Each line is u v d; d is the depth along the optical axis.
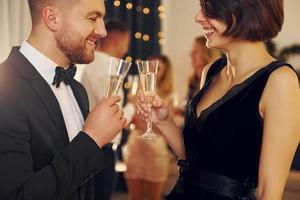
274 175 1.52
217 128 1.69
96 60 3.54
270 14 1.63
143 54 6.76
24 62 1.59
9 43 2.87
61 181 1.46
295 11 6.71
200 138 1.74
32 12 1.62
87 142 1.53
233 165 1.67
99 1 1.63
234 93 1.66
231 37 1.68
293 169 5.33
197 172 1.75
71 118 1.73
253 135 1.63
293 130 1.53
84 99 1.86
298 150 5.36
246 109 1.63
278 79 1.56
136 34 6.70
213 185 1.70
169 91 5.00
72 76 1.75
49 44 1.63
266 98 1.58
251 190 1.68
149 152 4.75
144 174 4.78
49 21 1.60
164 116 2.04
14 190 1.42
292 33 6.72
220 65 1.91
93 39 1.65
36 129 1.52
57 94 1.69
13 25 2.88
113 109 1.59
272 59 1.70
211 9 1.65
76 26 1.59
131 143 4.86
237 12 1.62
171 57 7.29
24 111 1.50
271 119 1.55
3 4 2.84
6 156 1.43
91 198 1.76
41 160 1.53
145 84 1.99
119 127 1.61
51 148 1.54
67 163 1.48
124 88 6.17
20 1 2.90
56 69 1.66
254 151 1.64
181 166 1.83
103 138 1.56
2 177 1.42
